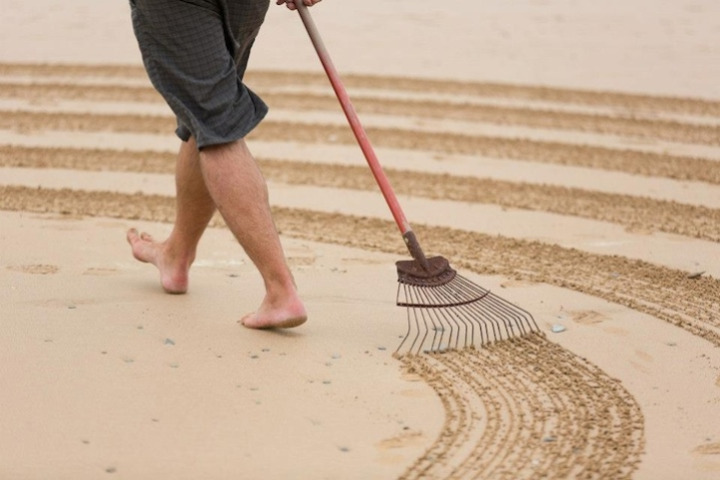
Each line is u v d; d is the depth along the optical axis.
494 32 19.23
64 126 13.20
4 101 14.32
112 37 18.70
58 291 7.77
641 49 18.03
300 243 9.27
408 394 6.29
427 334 7.22
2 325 7.09
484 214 10.25
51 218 9.72
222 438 5.70
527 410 6.12
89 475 5.29
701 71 16.61
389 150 12.42
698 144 12.97
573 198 10.79
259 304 7.67
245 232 6.89
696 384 6.54
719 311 7.84
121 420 5.84
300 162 11.84
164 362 6.60
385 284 8.26
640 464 5.52
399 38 18.56
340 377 6.48
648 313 7.74
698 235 9.72
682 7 21.67
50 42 18.16
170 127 13.34
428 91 15.14
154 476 5.31
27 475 5.27
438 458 5.55
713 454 5.66
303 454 5.57
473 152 12.41
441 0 22.06
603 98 14.99
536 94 15.13
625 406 6.20
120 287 7.92
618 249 9.30
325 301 7.82
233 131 6.84
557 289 8.23
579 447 5.69
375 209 10.35
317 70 16.22
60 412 5.91
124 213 9.98
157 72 6.86
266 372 6.52
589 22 20.19
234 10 6.91
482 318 7.14
